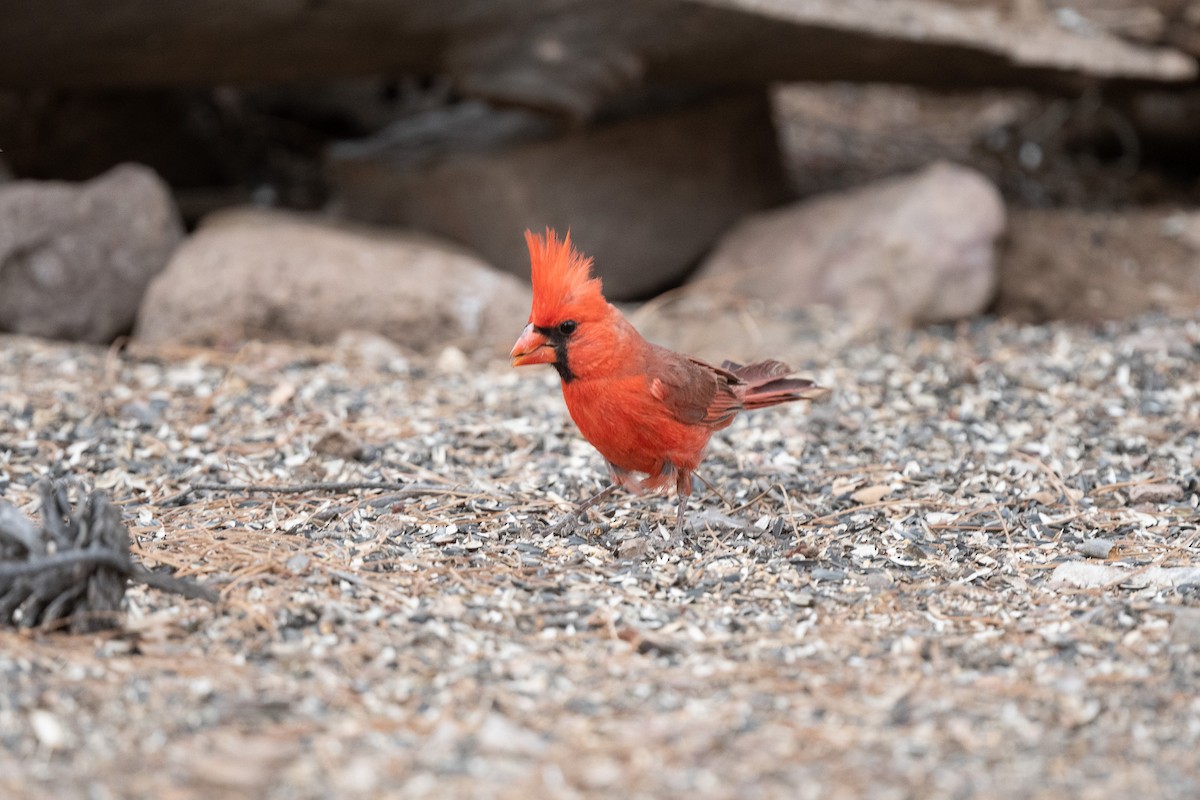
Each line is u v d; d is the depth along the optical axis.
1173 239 19.44
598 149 18.58
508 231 18.12
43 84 16.69
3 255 14.85
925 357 14.33
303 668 6.79
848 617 7.82
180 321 14.75
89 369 13.27
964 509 9.80
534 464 10.80
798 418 12.19
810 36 16.64
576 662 7.02
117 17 14.76
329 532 9.03
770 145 20.55
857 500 9.98
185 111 20.97
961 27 17.39
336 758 5.82
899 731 6.19
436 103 23.34
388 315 15.16
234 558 8.36
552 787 5.62
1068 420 11.86
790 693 6.63
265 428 11.55
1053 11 19.86
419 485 10.09
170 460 10.70
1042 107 25.05
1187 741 6.12
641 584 8.30
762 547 9.03
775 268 17.92
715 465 10.84
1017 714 6.38
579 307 8.21
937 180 18.12
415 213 18.69
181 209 19.69
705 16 15.91
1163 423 11.70
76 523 7.20
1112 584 8.30
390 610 7.63
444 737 6.04
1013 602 8.05
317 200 21.64
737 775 5.74
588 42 16.08
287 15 15.26
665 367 8.52
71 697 6.31
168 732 6.02
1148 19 19.61
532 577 8.33
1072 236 19.66
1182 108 22.55
